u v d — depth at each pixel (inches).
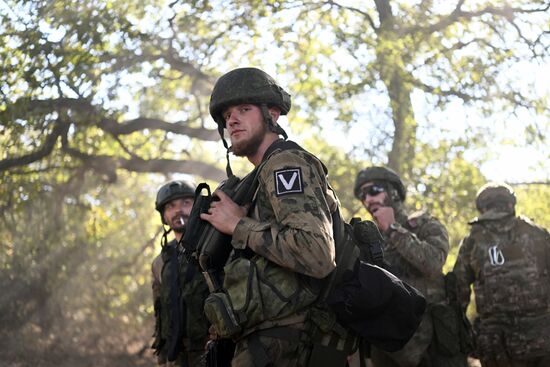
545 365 246.2
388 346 129.3
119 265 551.5
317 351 127.2
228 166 137.2
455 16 437.7
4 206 483.2
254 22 446.3
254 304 125.3
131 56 444.8
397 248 227.1
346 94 420.8
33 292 507.8
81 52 420.2
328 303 126.7
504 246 246.7
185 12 447.5
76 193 516.1
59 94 431.2
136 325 548.1
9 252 505.4
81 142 494.6
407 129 426.9
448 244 235.3
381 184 236.7
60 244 515.2
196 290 198.8
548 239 247.6
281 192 124.6
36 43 411.2
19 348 479.2
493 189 251.1
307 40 443.5
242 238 127.1
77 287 524.1
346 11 445.7
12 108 417.7
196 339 199.5
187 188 221.6
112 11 431.5
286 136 136.0
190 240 133.4
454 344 226.2
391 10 439.5
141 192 597.6
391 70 420.2
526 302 243.3
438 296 230.1
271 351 125.7
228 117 134.9
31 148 473.7
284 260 122.7
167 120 545.6
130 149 557.9
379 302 127.8
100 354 490.6
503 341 246.2
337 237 129.8
